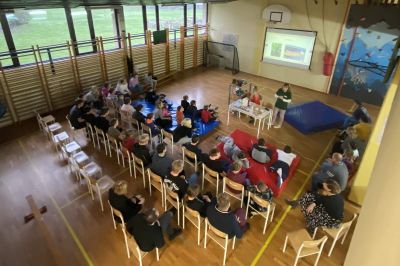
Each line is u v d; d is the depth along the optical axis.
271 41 11.50
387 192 2.50
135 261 4.25
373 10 8.66
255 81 11.83
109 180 5.34
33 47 7.77
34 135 7.57
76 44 8.73
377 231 2.67
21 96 8.05
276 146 7.23
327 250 4.45
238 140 7.26
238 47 12.70
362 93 9.86
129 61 10.47
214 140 7.41
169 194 4.68
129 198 4.53
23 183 5.82
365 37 9.13
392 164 2.44
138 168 5.74
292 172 6.18
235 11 12.16
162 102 7.79
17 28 7.64
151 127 6.83
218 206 3.86
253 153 6.20
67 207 5.23
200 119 8.09
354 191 5.30
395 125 2.50
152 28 11.26
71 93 9.21
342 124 8.18
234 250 4.43
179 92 10.45
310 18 10.12
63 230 4.77
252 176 5.84
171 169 4.64
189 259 4.29
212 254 4.37
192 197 4.13
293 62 11.17
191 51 13.09
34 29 7.96
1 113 7.52
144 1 8.18
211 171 5.12
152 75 10.63
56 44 8.55
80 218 5.00
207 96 10.15
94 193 5.57
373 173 2.95
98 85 9.90
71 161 5.93
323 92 10.74
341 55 9.82
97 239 4.61
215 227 3.88
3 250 4.41
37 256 4.32
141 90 10.04
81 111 7.19
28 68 7.97
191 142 5.81
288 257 4.33
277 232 4.77
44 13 7.97
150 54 11.15
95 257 4.31
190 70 13.13
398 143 2.37
